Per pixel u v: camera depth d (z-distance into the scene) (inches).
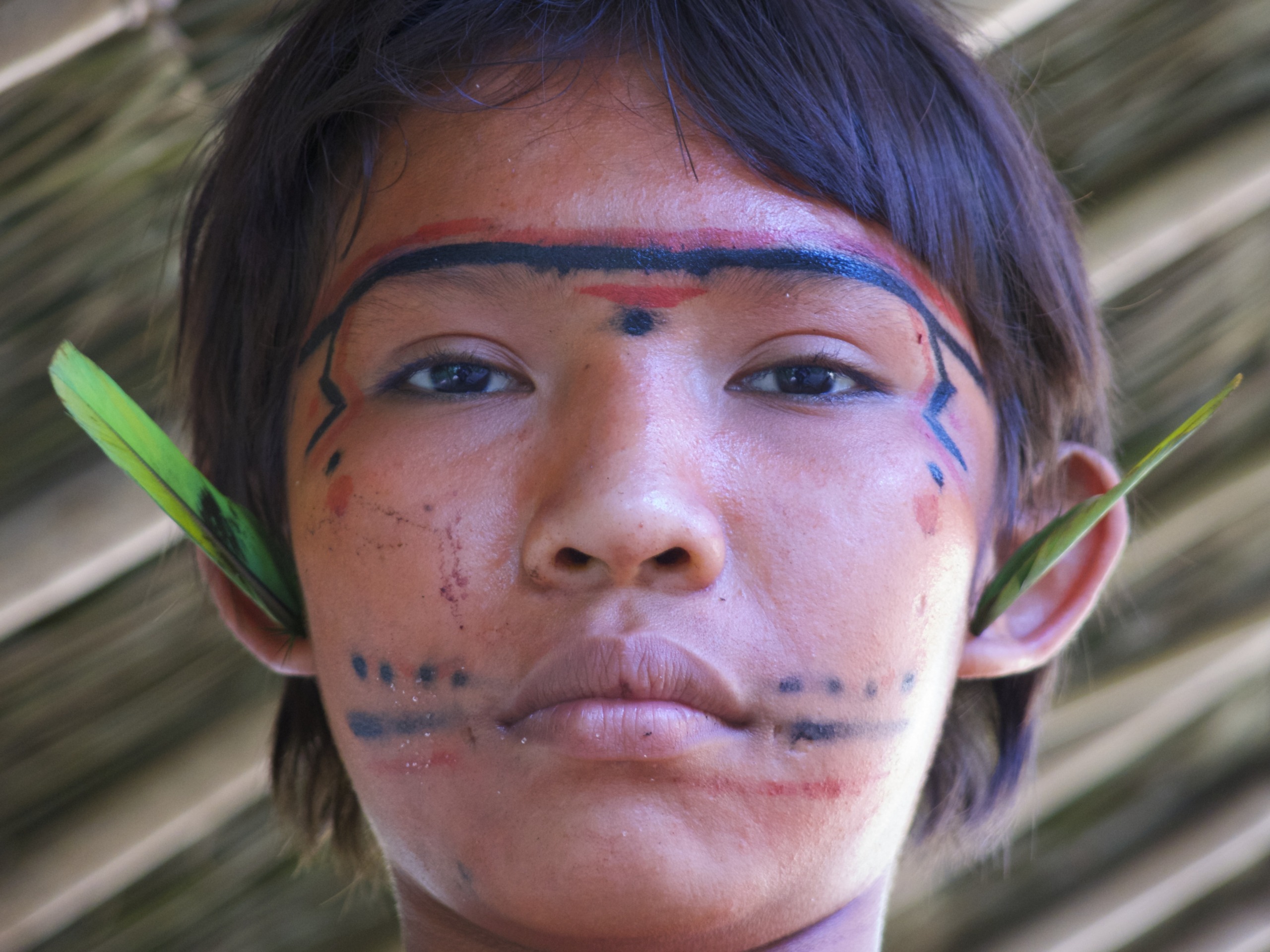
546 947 47.3
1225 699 94.0
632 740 44.4
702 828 44.9
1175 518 86.8
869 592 46.9
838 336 48.9
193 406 62.1
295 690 65.7
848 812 46.6
